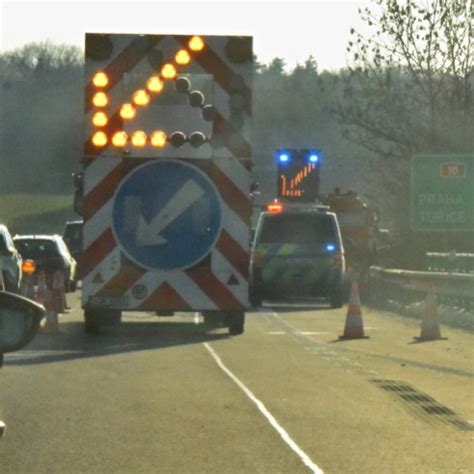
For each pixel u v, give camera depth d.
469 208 74.38
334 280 79.69
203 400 33.91
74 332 55.56
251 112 53.41
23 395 34.44
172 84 53.22
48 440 27.59
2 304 14.42
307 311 76.25
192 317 65.31
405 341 53.81
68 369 40.69
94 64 53.03
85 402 33.25
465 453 26.86
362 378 39.34
